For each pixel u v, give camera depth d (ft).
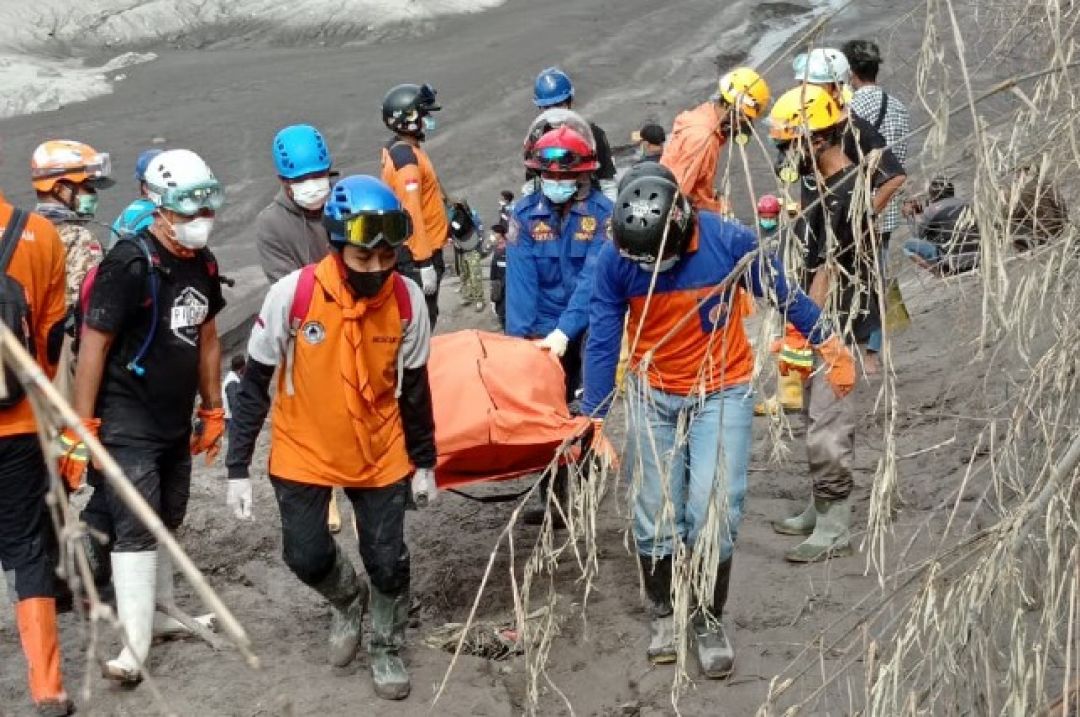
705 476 15.78
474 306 67.21
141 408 16.34
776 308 11.73
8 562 15.93
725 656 16.90
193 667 17.51
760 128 52.90
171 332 16.21
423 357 16.43
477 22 142.72
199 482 25.70
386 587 16.75
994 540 10.82
